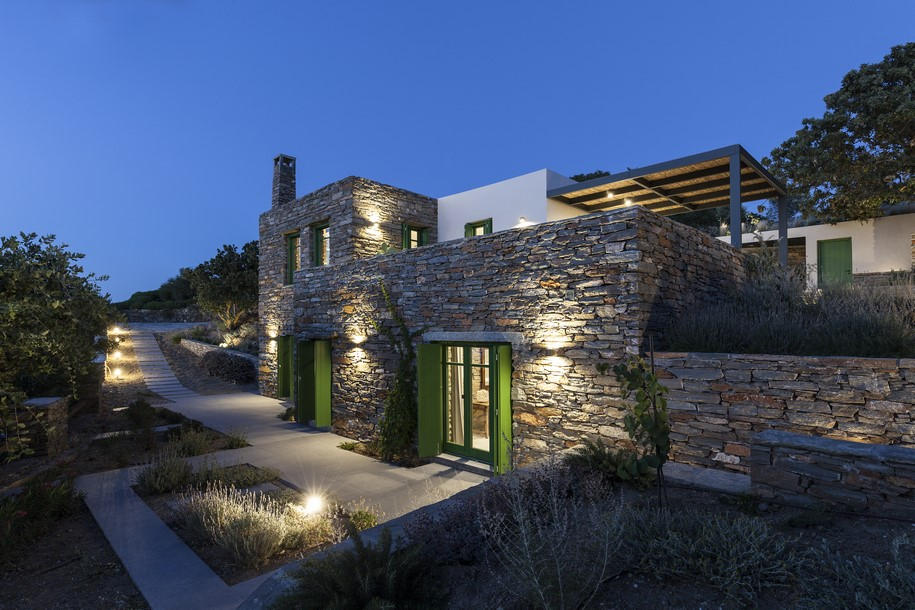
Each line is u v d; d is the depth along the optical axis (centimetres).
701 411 511
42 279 520
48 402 743
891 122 1105
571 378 618
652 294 586
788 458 356
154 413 1122
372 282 932
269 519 477
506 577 285
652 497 412
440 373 811
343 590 270
